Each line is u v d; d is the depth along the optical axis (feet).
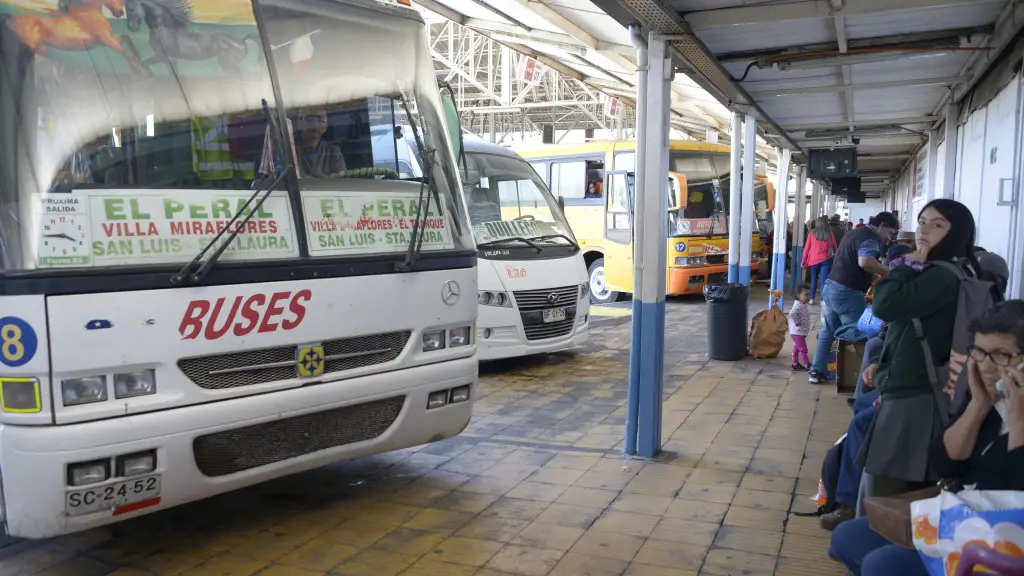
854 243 26.76
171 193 13.30
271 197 14.39
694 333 40.57
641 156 19.45
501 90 108.99
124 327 12.50
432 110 17.75
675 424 23.13
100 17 13.07
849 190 63.57
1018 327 8.95
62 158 12.37
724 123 78.02
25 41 12.32
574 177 57.16
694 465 19.36
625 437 21.25
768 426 22.76
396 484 18.37
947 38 20.88
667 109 19.26
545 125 114.52
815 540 14.84
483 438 22.12
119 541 15.37
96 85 12.89
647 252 19.53
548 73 92.53
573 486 18.04
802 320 30.27
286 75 15.16
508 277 30.89
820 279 53.72
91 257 12.30
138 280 12.64
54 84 12.51
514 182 35.24
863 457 12.39
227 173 14.06
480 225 31.99
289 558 14.49
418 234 16.48
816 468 18.97
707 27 18.93
